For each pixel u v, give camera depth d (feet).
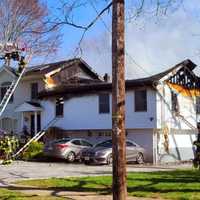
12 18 126.41
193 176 63.77
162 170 78.43
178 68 116.06
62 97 126.31
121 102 33.32
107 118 116.47
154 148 108.78
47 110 131.13
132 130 112.06
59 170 79.92
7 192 50.19
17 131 140.97
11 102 144.87
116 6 33.45
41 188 53.72
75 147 107.24
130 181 57.67
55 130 125.29
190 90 120.78
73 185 55.26
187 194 46.21
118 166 33.09
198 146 61.87
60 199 45.03
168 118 112.78
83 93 121.70
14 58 43.93
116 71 33.37
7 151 43.47
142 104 110.63
